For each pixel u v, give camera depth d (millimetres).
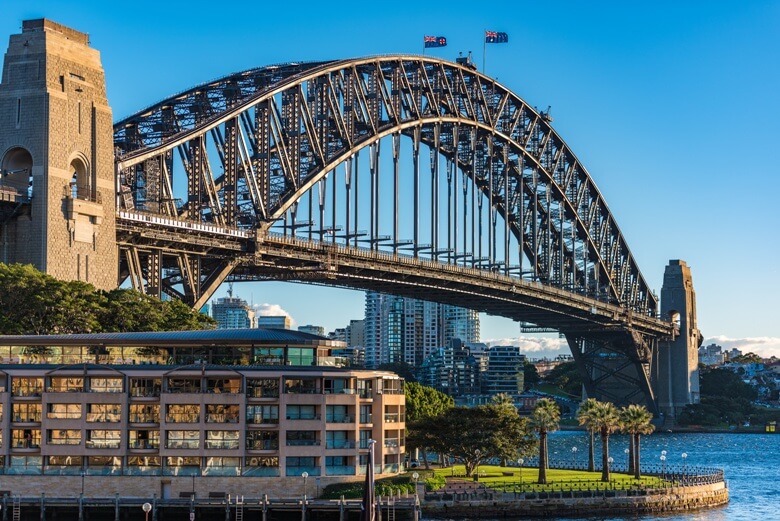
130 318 191125
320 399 159375
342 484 159125
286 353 163875
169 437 158625
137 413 159750
